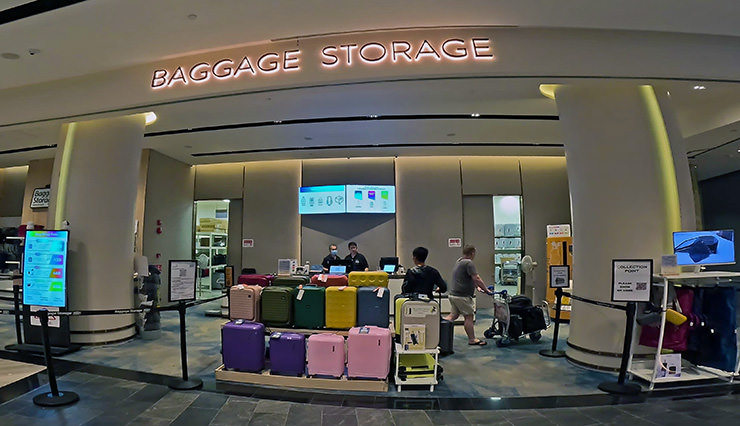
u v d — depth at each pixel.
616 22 3.73
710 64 4.09
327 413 3.39
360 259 7.95
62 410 3.41
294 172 9.24
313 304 4.48
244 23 3.78
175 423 3.19
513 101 5.29
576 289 4.71
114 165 5.64
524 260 7.62
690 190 4.34
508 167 8.99
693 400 3.66
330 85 4.22
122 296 5.67
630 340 3.89
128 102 4.65
